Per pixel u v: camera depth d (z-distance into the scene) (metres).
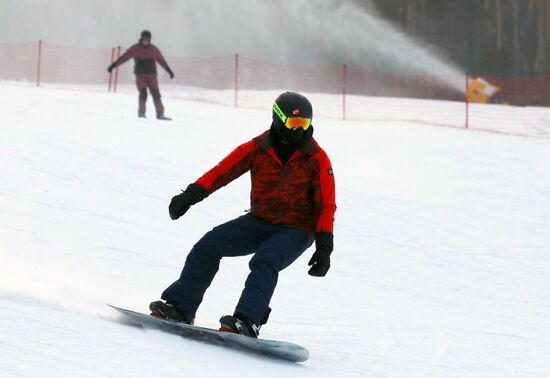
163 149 34.88
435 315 16.95
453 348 14.21
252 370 10.21
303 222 12.33
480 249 24.22
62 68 88.06
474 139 46.31
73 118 41.50
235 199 27.42
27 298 11.85
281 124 11.97
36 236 19.48
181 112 49.50
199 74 86.38
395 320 16.08
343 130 46.41
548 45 92.50
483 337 15.36
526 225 27.75
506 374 12.70
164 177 29.42
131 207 24.78
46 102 47.59
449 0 95.31
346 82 90.56
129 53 44.31
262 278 11.64
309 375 10.65
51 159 30.55
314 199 12.19
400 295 18.53
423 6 96.12
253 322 11.38
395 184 32.84
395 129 48.31
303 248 12.18
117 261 18.14
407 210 28.52
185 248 20.66
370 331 14.91
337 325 15.12
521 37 93.44
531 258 23.55
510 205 30.64
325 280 19.14
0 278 13.55
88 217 22.75
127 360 9.51
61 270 16.14
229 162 12.20
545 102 76.31
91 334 10.44
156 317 11.57
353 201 29.09
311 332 14.38
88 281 15.44
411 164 37.12
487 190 33.00
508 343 15.05
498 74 94.12
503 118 61.72
